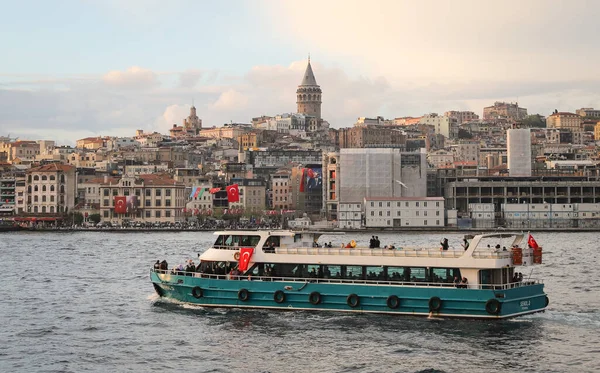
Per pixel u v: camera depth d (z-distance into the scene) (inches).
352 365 2662.4
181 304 3666.3
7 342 3051.2
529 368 2628.0
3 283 4790.8
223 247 3654.0
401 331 3095.5
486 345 2898.6
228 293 3526.1
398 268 3390.7
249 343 2957.7
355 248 3518.7
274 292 3467.0
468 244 3344.0
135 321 3395.7
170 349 2903.5
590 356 2765.7
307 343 2942.9
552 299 3937.0
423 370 2600.9
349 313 3388.3
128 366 2691.9
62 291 4392.2
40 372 2628.0
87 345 2989.7
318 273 3476.9
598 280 4758.9
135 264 6008.9
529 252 3415.4
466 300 3255.4
